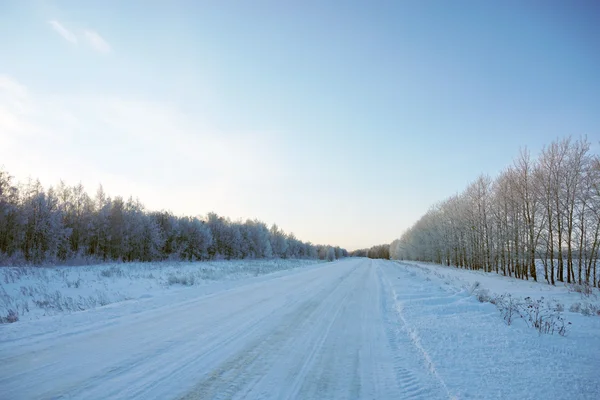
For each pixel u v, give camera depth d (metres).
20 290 12.02
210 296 11.55
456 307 9.80
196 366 4.79
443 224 58.12
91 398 3.67
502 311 9.34
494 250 40.44
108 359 4.93
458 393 4.03
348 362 5.23
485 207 41.91
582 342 6.43
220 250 60.34
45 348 5.37
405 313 9.27
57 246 32.12
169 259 44.78
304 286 15.75
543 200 26.83
